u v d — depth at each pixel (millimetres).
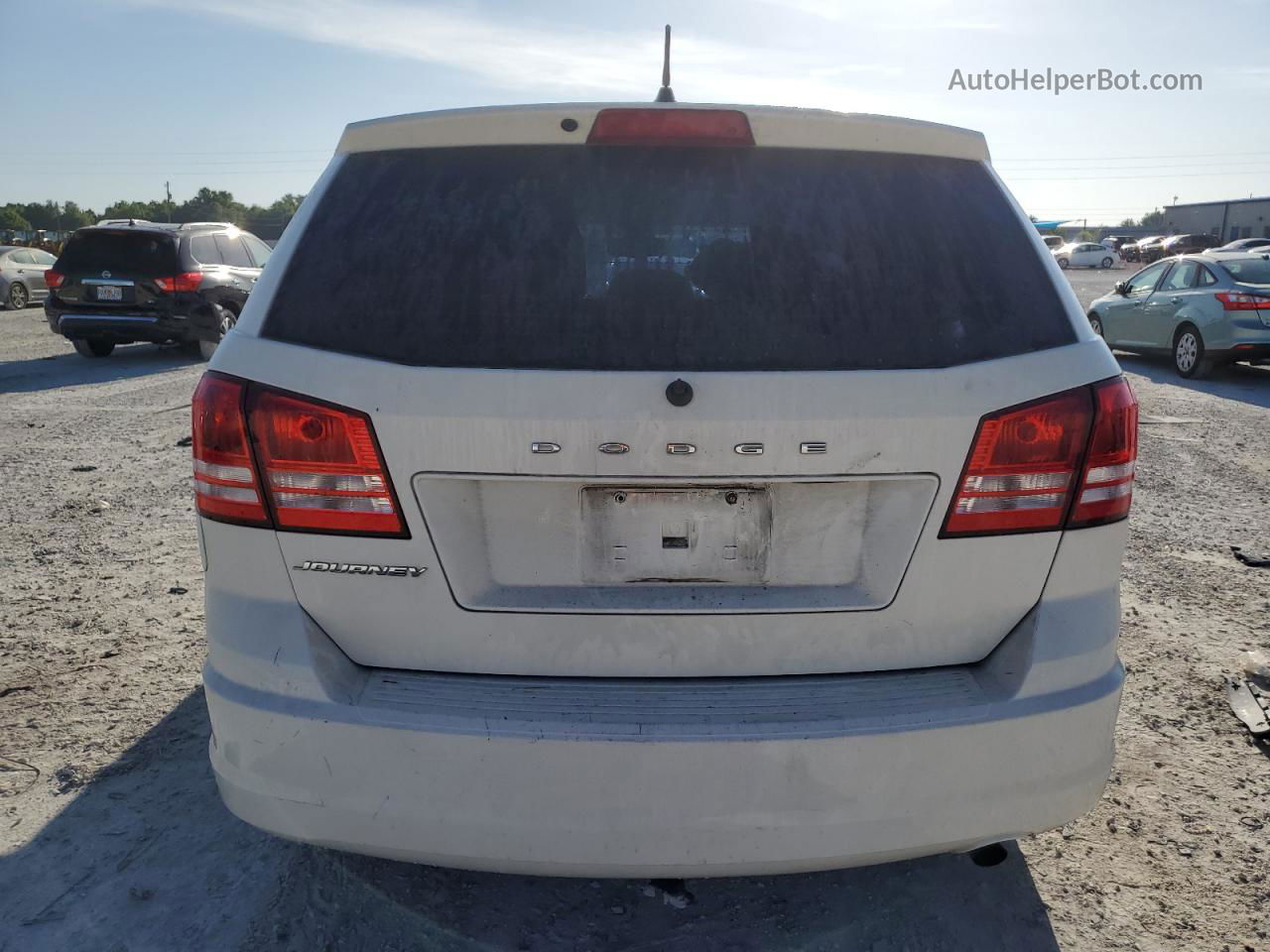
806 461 1873
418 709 1889
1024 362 1968
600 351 1885
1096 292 30625
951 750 1917
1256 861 2719
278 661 1932
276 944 2348
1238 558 5316
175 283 12828
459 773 1873
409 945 2354
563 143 2082
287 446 1907
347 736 1888
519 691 1917
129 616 4352
